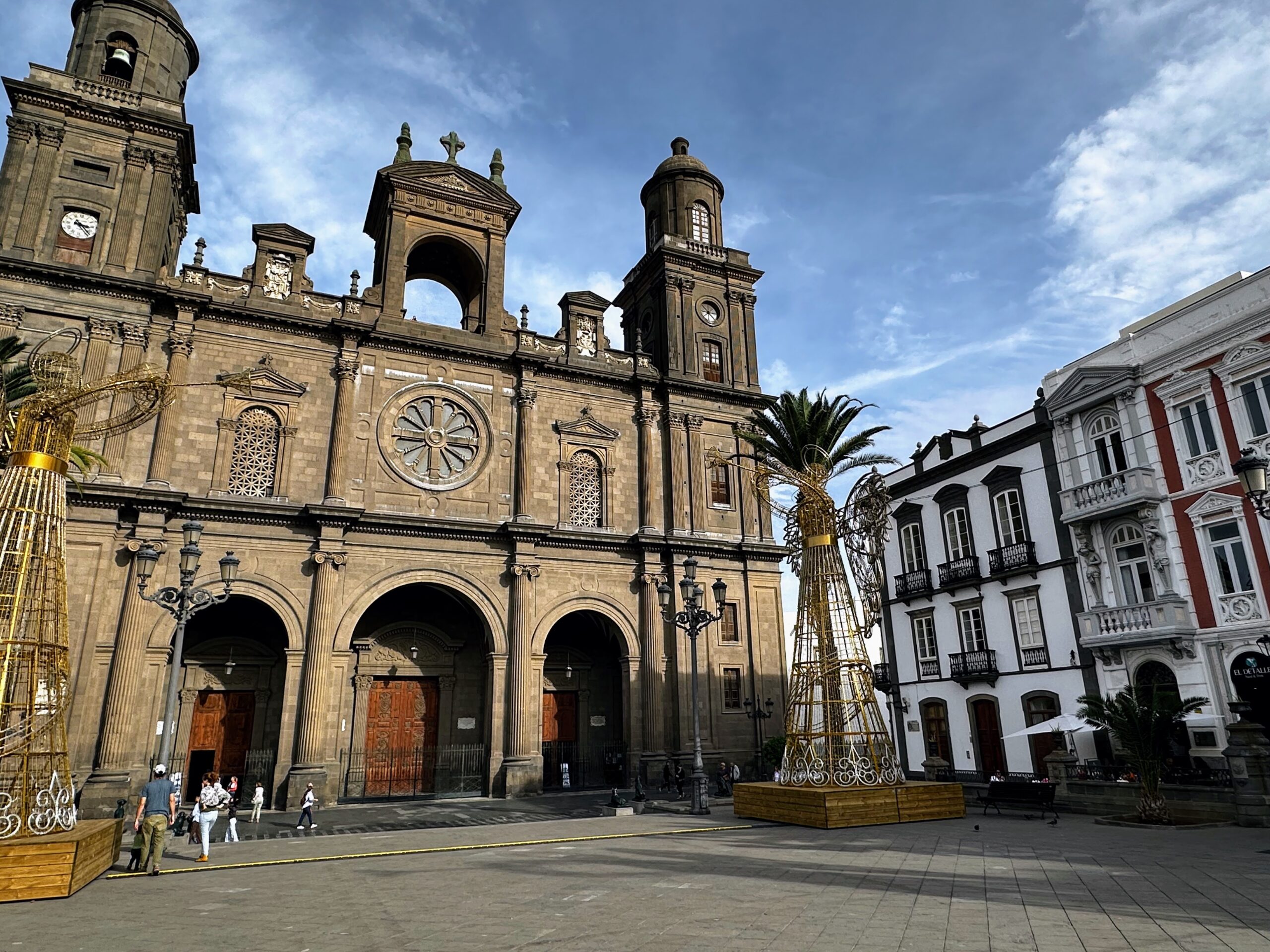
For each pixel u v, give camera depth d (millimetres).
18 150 26641
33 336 25375
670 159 41000
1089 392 29109
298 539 27312
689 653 31859
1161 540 26516
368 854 16031
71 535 24047
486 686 30953
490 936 8852
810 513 22141
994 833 16922
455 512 30391
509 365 32969
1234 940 7863
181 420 26984
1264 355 24094
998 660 32094
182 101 31453
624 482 33812
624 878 12336
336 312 30641
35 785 12664
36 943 8953
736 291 38406
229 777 27922
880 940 8164
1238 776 18219
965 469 34844
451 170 34062
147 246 27516
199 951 8484
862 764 19672
